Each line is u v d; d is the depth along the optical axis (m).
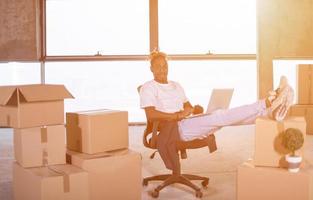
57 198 2.28
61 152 2.56
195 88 6.85
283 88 2.50
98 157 2.50
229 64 6.87
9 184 3.21
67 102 6.78
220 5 6.71
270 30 6.47
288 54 6.50
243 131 5.82
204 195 2.89
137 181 2.64
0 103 2.41
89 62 6.75
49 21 6.66
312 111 5.46
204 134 2.92
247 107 2.77
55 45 6.70
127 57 6.68
